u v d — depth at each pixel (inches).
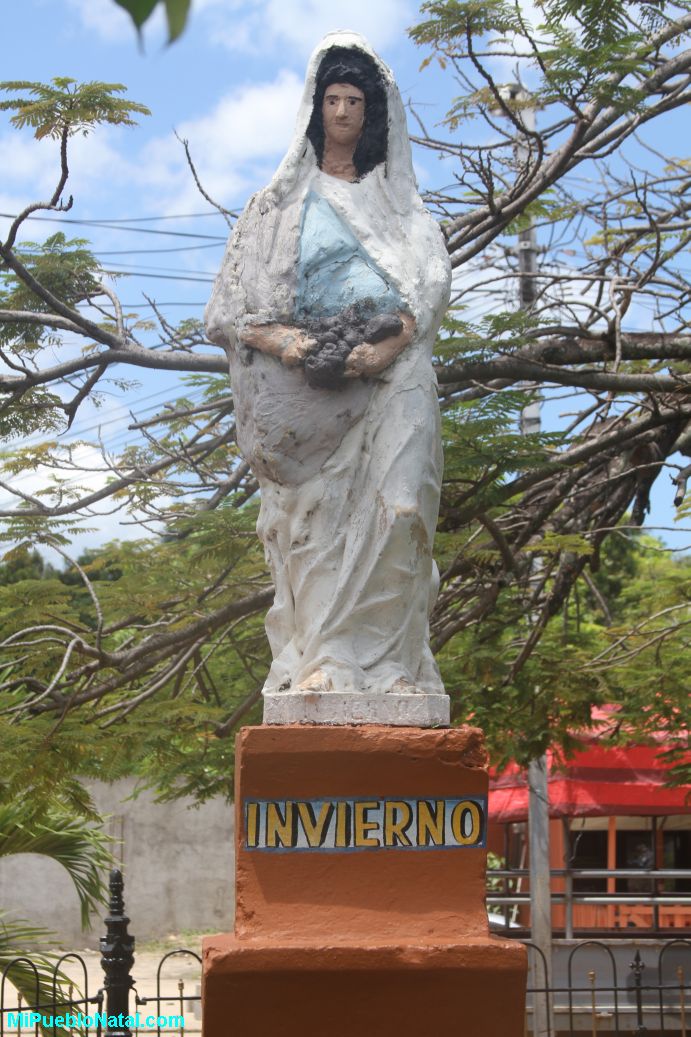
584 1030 503.2
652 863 669.9
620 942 515.8
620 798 560.7
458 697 410.6
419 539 210.5
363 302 212.4
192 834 908.6
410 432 211.5
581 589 907.4
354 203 222.5
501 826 791.7
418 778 198.5
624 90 354.9
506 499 400.8
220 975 184.7
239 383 219.6
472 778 199.5
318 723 200.7
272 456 211.8
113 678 370.3
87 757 348.5
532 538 437.7
